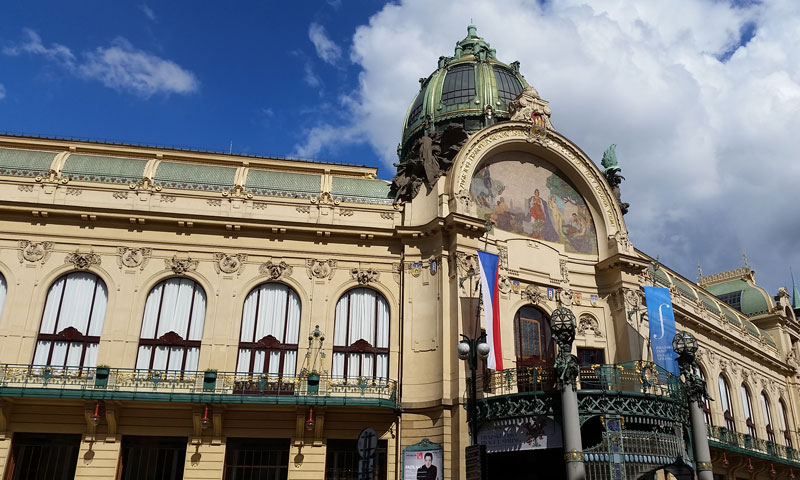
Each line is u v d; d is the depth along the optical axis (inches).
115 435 1103.6
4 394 1051.9
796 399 2228.1
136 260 1228.5
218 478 1101.7
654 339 1381.6
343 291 1279.5
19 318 1160.8
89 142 1488.7
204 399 1090.7
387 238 1314.0
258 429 1147.9
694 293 1920.5
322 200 1328.7
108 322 1182.9
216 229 1267.2
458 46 1999.3
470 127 1758.1
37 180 1248.8
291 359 1222.3
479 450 844.0
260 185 1338.6
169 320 1215.6
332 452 1166.3
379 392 1170.0
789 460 1835.6
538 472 1248.2
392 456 1163.3
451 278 1241.4
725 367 1882.4
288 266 1273.4
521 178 1437.0
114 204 1258.6
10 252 1196.5
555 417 1047.6
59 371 1141.7
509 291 1320.1
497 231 1353.3
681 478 1099.9
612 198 1482.5
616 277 1419.8
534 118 1455.5
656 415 1078.4
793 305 2674.7
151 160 1350.9
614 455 1029.8
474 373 909.2
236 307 1229.1
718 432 1582.2
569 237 1449.3
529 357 1306.6
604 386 1115.3
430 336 1223.5
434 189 1322.6
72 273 1216.2
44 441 1103.0
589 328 1393.9
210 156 1510.8
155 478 1107.9
